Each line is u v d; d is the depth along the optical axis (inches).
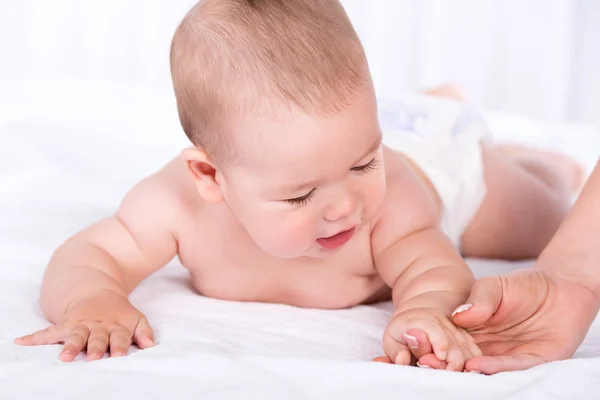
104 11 147.9
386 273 44.1
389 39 154.6
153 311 43.0
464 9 153.3
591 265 37.5
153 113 96.0
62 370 31.5
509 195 57.6
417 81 155.9
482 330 36.0
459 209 56.1
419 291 39.5
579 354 37.1
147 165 77.0
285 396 29.2
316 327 41.3
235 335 39.0
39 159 74.7
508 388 30.4
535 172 63.3
